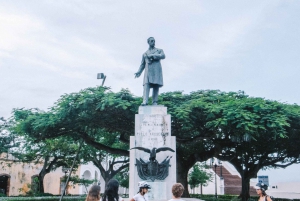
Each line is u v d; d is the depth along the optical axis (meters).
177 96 20.83
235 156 25.45
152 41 14.84
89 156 32.75
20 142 32.25
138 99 18.75
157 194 12.84
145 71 14.65
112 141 28.64
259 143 23.22
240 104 17.66
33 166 38.62
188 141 20.88
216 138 22.77
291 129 20.58
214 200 31.17
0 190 35.75
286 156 25.77
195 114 18.81
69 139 25.52
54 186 41.00
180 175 24.22
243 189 27.45
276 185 44.31
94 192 5.80
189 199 17.55
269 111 17.84
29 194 33.22
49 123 19.39
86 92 19.25
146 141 13.51
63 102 19.05
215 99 19.72
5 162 35.41
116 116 19.89
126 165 34.66
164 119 13.73
